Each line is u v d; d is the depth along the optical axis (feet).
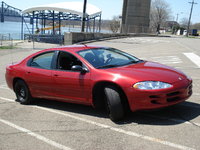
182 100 14.34
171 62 39.29
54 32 124.16
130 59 18.19
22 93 20.36
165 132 13.23
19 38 135.85
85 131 14.10
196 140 12.18
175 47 63.05
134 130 13.75
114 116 14.71
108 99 14.60
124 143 12.34
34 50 73.31
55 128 14.79
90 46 18.78
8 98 22.63
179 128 13.61
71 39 76.07
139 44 76.28
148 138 12.67
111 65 16.22
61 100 17.83
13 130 14.79
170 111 16.28
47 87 18.15
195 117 15.10
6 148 12.52
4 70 41.37
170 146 11.71
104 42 83.66
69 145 12.53
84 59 16.42
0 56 60.44
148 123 14.56
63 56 17.69
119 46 71.00
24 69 19.63
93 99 15.70
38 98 19.85
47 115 17.29
